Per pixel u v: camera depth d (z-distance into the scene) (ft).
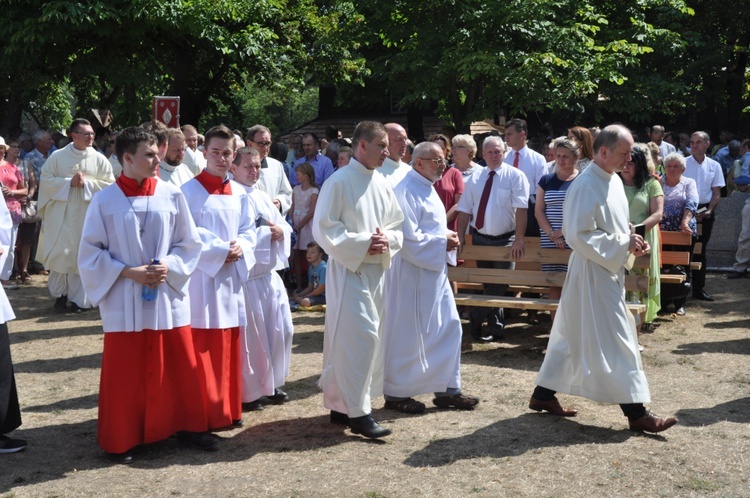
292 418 19.52
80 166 32.37
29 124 127.34
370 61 63.57
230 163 18.75
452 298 20.17
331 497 14.89
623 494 15.02
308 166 35.29
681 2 65.31
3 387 16.83
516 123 29.27
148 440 16.72
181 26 53.98
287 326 20.42
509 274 26.71
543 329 28.91
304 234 35.06
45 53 54.95
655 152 31.27
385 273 19.66
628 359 17.89
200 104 67.31
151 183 16.78
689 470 16.11
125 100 77.71
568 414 19.31
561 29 53.26
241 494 15.05
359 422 17.80
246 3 56.49
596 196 17.83
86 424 19.17
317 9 67.00
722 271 42.01
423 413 19.75
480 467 16.25
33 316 31.86
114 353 16.40
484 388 21.75
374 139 18.03
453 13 53.72
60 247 31.94
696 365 24.11
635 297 26.63
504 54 52.34
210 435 17.52
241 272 18.54
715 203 34.78
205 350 17.88
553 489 15.21
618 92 62.39
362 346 17.63
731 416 19.44
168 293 16.75
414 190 19.93
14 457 16.94
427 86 54.70
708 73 79.15
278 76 67.15
